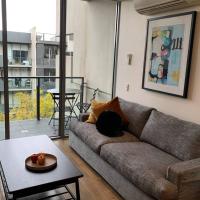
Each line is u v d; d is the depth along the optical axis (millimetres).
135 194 2158
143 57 3473
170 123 2650
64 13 3631
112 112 3156
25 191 1768
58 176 1930
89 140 2941
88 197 2414
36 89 3896
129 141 2896
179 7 2754
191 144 2303
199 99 2645
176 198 1860
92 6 3973
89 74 4191
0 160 2172
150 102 3402
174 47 2883
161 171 2072
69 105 4141
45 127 4324
